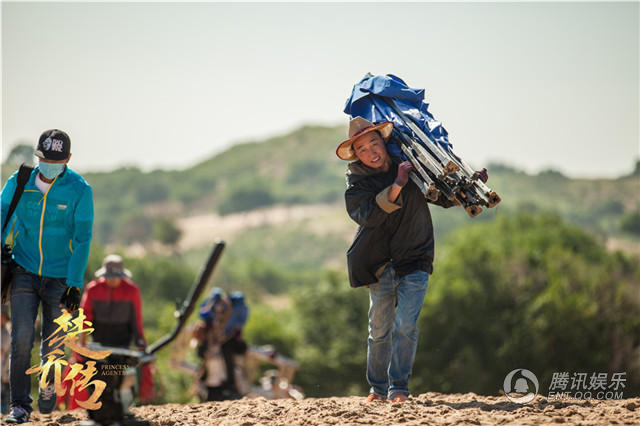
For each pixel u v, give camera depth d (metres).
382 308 19.12
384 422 15.23
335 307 130.75
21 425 17.52
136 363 14.70
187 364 42.66
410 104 19.59
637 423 13.87
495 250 119.56
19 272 18.89
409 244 18.52
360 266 18.86
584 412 15.73
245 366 38.44
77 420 18.75
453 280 111.31
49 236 18.88
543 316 95.81
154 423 17.03
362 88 19.84
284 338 129.12
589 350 91.62
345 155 18.52
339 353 123.31
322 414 16.48
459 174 17.61
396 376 18.64
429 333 106.69
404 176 17.41
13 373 18.48
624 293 99.31
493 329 102.75
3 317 23.83
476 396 20.47
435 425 14.47
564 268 114.06
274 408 18.47
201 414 18.70
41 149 18.47
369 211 17.98
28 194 18.73
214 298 38.00
